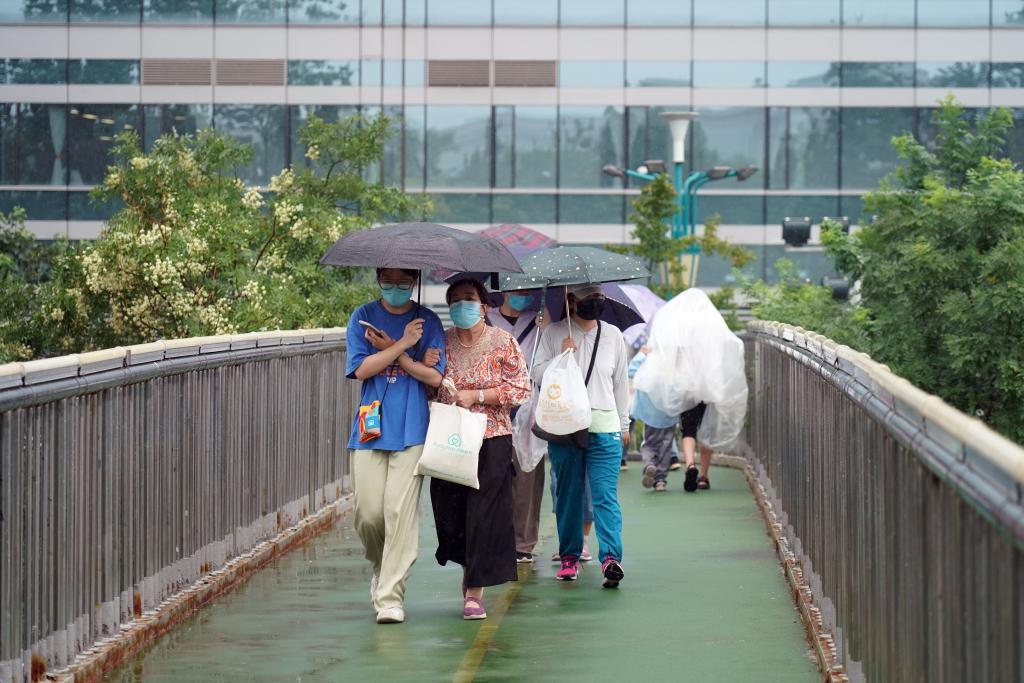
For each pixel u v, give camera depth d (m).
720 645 14.17
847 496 12.36
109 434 13.08
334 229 31.41
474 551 15.36
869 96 62.81
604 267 17.58
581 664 13.29
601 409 17.44
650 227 44.25
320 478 22.84
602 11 62.91
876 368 10.71
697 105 63.03
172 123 62.31
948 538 7.75
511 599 16.70
